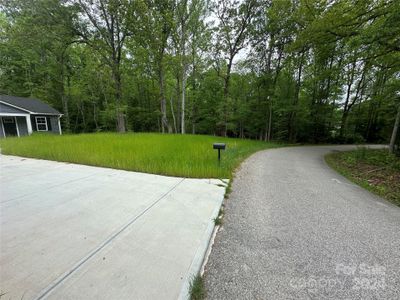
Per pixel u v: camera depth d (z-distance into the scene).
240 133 25.97
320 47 8.90
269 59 18.62
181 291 1.48
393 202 3.69
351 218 2.88
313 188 4.31
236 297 1.47
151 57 17.16
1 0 13.77
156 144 8.46
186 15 16.92
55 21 14.05
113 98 24.38
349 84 20.56
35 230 2.24
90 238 2.12
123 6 13.71
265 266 1.82
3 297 1.36
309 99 20.45
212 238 2.26
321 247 2.14
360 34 6.41
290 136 20.20
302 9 8.45
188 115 27.97
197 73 21.97
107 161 5.53
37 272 1.60
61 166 5.38
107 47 16.03
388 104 12.95
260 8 16.25
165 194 3.50
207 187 3.94
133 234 2.23
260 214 2.93
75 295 1.40
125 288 1.48
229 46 18.27
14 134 17.12
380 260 1.94
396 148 8.97
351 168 6.86
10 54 22.41
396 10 5.12
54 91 24.17
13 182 3.98
